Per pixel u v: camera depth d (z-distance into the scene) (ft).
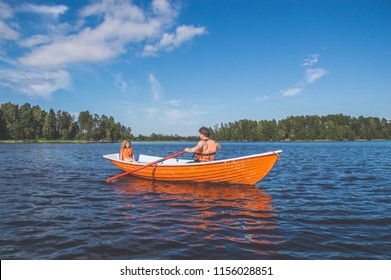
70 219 15.57
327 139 368.68
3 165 46.14
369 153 83.87
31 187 25.59
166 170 27.91
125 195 21.95
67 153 88.07
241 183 25.88
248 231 13.61
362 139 376.89
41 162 52.21
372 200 20.43
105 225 14.49
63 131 337.52
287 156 71.67
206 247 11.76
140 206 18.47
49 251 11.39
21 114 308.81
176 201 19.88
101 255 11.07
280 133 382.63
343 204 19.17
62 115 353.92
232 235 13.08
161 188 24.79
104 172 36.60
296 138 381.81
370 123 396.16
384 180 29.73
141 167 27.89
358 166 44.45
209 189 24.23
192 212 16.98
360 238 12.74
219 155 82.38
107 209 17.74
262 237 12.84
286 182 28.55
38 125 322.96
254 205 18.76
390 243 12.18
